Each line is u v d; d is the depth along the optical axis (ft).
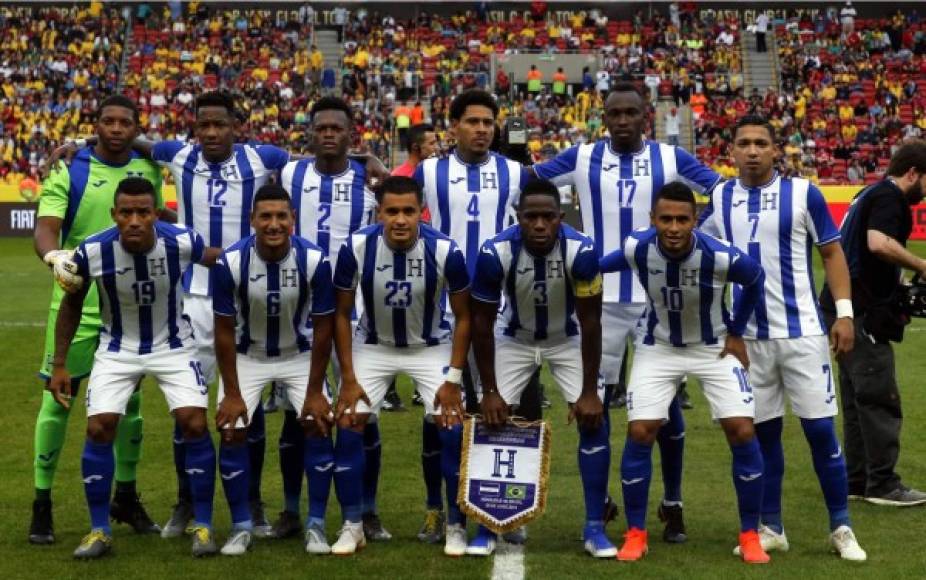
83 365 22.15
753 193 21.34
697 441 29.40
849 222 23.94
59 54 136.56
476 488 20.40
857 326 23.82
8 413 32.78
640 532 20.34
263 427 22.43
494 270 20.07
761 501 20.58
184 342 20.94
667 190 19.70
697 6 143.74
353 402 20.56
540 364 21.42
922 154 23.11
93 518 20.45
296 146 122.83
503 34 141.69
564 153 24.18
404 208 20.13
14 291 63.62
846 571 19.26
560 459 27.89
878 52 136.46
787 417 32.37
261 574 19.22
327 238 24.21
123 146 22.56
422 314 20.85
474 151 23.53
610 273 22.49
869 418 23.89
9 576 19.11
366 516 21.84
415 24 143.95
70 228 22.65
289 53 137.59
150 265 20.30
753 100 126.52
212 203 23.50
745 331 21.08
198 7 142.82
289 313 20.66
